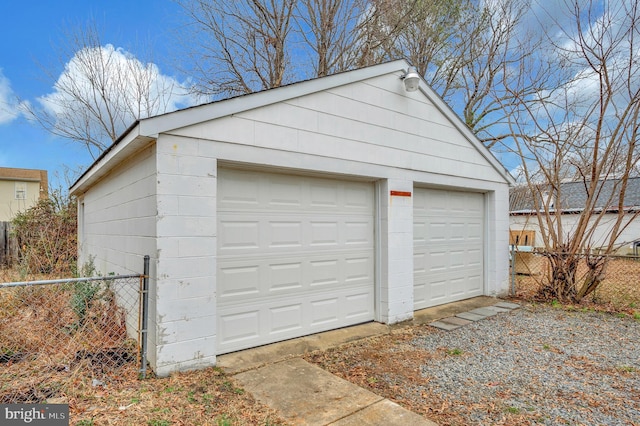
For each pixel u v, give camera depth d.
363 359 3.82
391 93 5.20
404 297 5.24
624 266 9.49
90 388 2.96
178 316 3.30
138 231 3.76
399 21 11.33
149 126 3.16
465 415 2.69
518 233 13.12
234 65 11.74
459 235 6.64
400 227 5.23
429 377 3.39
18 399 2.77
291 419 2.58
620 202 6.35
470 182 6.45
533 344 4.36
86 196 7.53
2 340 4.02
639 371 3.55
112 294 4.70
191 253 3.38
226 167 3.84
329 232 4.70
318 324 4.56
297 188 4.41
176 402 2.78
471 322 5.31
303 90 4.20
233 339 3.85
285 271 4.27
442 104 5.87
